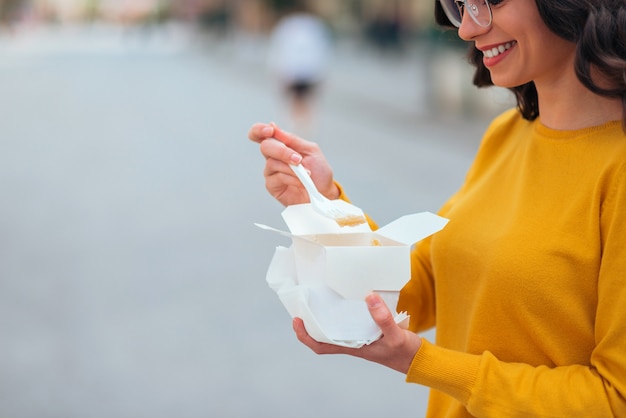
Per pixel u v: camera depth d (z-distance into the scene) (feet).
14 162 37.58
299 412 12.28
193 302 16.92
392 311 4.63
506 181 5.34
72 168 35.53
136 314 16.30
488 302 5.03
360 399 12.71
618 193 4.63
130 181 31.96
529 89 5.42
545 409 4.66
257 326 15.55
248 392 12.94
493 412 4.73
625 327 4.54
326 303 4.56
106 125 51.65
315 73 48.37
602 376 4.63
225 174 33.01
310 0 122.01
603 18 4.51
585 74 4.65
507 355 5.03
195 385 13.19
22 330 15.60
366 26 113.60
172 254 20.65
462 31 5.02
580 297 4.77
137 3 278.26
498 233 5.09
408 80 78.89
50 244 22.06
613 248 4.58
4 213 26.40
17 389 13.14
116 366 13.92
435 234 5.53
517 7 4.78
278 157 5.59
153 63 120.67
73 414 12.33
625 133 4.66
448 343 5.55
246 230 23.15
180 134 46.60
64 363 14.08
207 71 102.32
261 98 67.15
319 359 14.15
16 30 239.09
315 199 4.89
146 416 12.23
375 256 4.49
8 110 61.05
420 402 12.61
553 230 4.86
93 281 18.51
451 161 34.99
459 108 48.62
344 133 45.32
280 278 4.95
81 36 262.47
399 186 29.53
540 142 5.16
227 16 167.22
